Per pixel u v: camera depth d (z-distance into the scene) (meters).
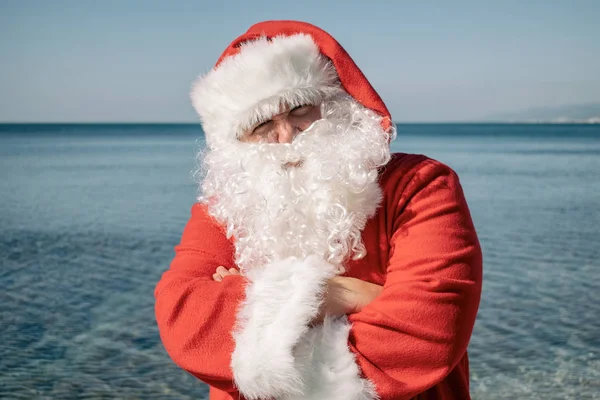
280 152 1.56
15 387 6.73
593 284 10.81
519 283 10.92
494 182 31.17
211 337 1.35
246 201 1.55
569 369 6.98
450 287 1.36
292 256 1.45
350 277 1.48
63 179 33.56
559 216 19.30
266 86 1.56
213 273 1.59
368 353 1.32
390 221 1.52
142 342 8.24
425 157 1.60
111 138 128.12
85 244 15.14
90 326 8.91
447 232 1.44
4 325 8.95
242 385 1.28
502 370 7.00
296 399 1.28
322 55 1.62
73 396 6.52
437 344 1.33
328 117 1.62
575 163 46.28
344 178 1.47
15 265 12.87
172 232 16.88
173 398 6.50
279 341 1.27
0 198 24.80
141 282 11.47
